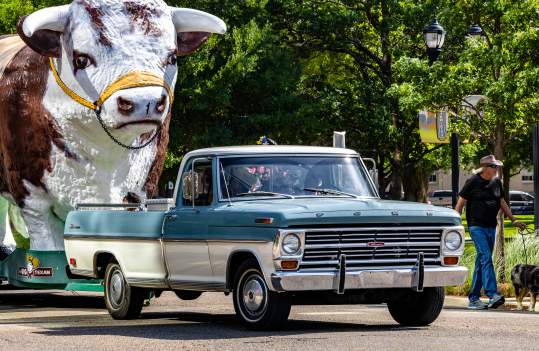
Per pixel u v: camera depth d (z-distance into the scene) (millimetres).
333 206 12938
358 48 50031
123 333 13281
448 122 26000
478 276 17625
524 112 24344
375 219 12922
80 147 17781
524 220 58250
